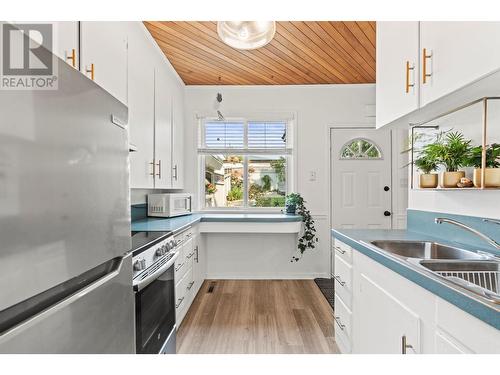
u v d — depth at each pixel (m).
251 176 3.91
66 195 0.65
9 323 0.53
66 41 1.34
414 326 1.07
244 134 3.83
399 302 1.19
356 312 1.68
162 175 2.77
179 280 2.33
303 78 3.51
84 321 0.73
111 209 0.88
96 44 1.60
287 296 3.10
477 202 1.50
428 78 1.32
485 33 1.01
